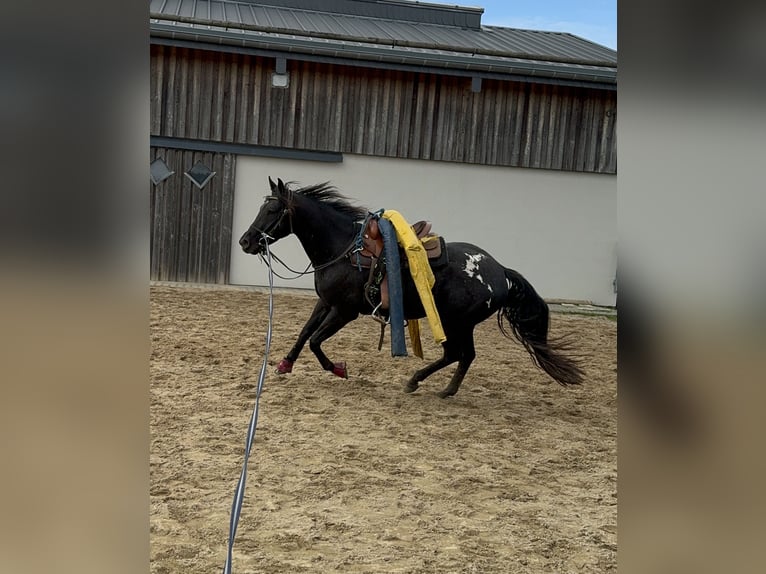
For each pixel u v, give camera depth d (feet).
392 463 15.28
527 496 13.94
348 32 47.34
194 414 17.78
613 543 11.92
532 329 20.30
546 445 17.38
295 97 40.91
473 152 42.91
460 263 19.72
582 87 42.83
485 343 31.30
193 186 40.27
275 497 13.08
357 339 29.25
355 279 19.80
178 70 39.60
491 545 11.64
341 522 12.16
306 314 32.96
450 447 16.70
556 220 44.01
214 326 28.76
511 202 43.57
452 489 14.06
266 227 20.06
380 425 18.02
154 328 27.50
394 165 42.39
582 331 34.65
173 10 45.24
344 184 42.01
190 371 21.88
